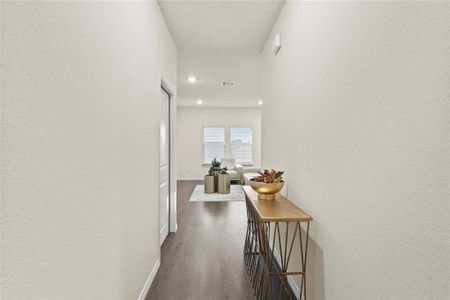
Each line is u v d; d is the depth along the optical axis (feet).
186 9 7.59
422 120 2.38
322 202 4.64
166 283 6.78
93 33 3.39
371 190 3.16
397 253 2.71
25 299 2.19
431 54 2.27
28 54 2.21
